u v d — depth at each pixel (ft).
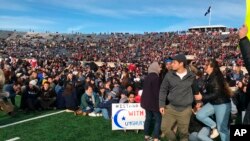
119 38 268.82
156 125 26.48
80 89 48.49
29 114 42.24
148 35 267.80
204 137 22.20
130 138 29.68
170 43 236.63
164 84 23.11
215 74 21.71
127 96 39.78
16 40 268.82
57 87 50.01
